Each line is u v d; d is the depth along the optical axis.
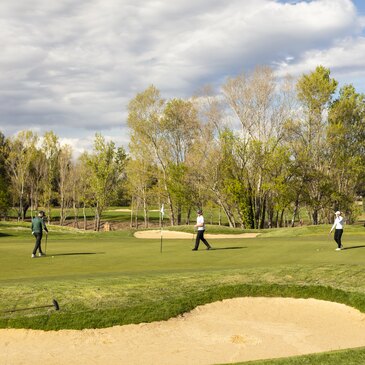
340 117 50.38
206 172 51.09
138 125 55.53
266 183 49.25
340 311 12.14
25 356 9.23
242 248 22.34
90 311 11.18
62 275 15.39
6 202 65.75
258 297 13.05
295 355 9.03
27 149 66.62
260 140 49.16
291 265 15.91
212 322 11.39
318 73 49.75
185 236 34.44
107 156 57.34
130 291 12.64
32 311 11.08
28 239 30.52
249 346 9.82
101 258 19.67
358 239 25.88
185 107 55.50
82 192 69.19
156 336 10.41
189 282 13.66
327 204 54.09
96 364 8.81
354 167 50.34
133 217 88.25
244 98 49.78
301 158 50.09
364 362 8.12
